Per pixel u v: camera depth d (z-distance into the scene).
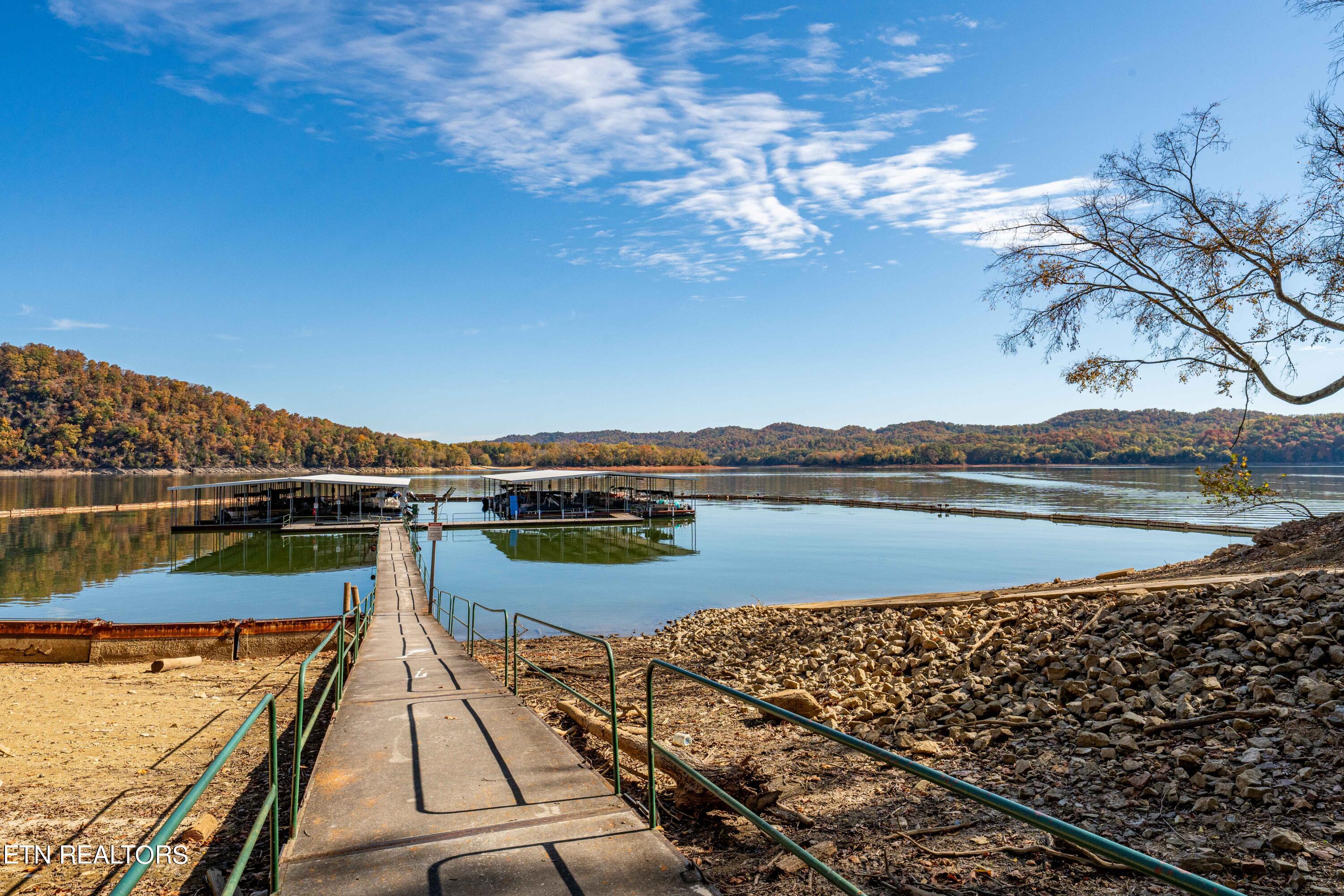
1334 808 4.34
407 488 65.75
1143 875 4.04
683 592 23.94
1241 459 12.91
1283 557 12.41
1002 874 4.19
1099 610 8.75
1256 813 4.46
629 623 18.89
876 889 4.11
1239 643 6.88
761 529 47.69
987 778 5.65
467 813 4.66
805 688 9.25
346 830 4.40
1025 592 12.93
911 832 4.77
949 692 7.90
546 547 37.97
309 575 28.41
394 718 7.05
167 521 51.34
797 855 2.81
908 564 30.75
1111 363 13.60
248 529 42.81
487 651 14.28
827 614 14.60
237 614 20.34
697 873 3.85
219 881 4.45
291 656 13.15
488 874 3.83
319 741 7.98
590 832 4.36
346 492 63.44
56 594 23.78
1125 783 5.17
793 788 5.60
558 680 6.85
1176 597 8.29
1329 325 11.88
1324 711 5.32
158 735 7.99
